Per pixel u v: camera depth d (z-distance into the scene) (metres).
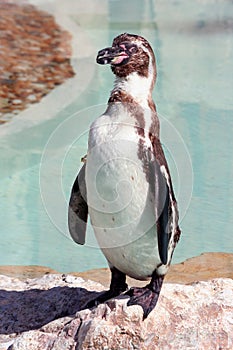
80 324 9.95
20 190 17.47
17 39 27.09
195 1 32.34
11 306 11.23
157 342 9.91
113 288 10.44
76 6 31.44
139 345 9.77
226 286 11.01
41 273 14.28
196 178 18.02
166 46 27.05
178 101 22.38
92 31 28.45
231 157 19.09
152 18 30.17
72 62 25.08
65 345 9.83
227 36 28.06
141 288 10.06
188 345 10.02
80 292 11.28
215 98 22.67
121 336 9.72
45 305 11.15
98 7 31.47
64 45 26.70
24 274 14.23
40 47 26.36
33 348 9.95
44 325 10.39
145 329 9.88
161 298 10.30
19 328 10.80
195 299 10.48
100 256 14.96
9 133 19.98
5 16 29.77
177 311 10.21
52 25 28.94
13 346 10.03
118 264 10.05
